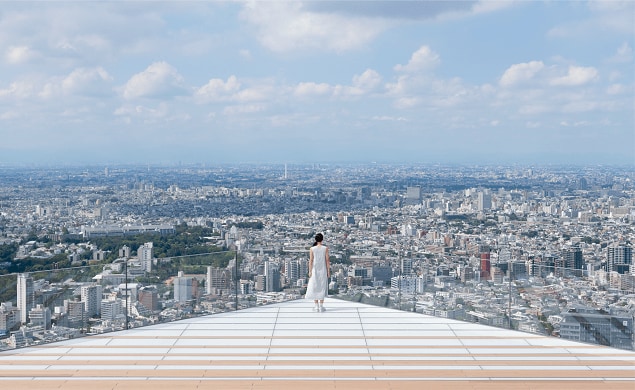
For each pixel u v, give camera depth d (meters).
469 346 7.47
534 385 5.98
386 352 7.20
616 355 7.08
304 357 6.99
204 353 7.14
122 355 7.05
